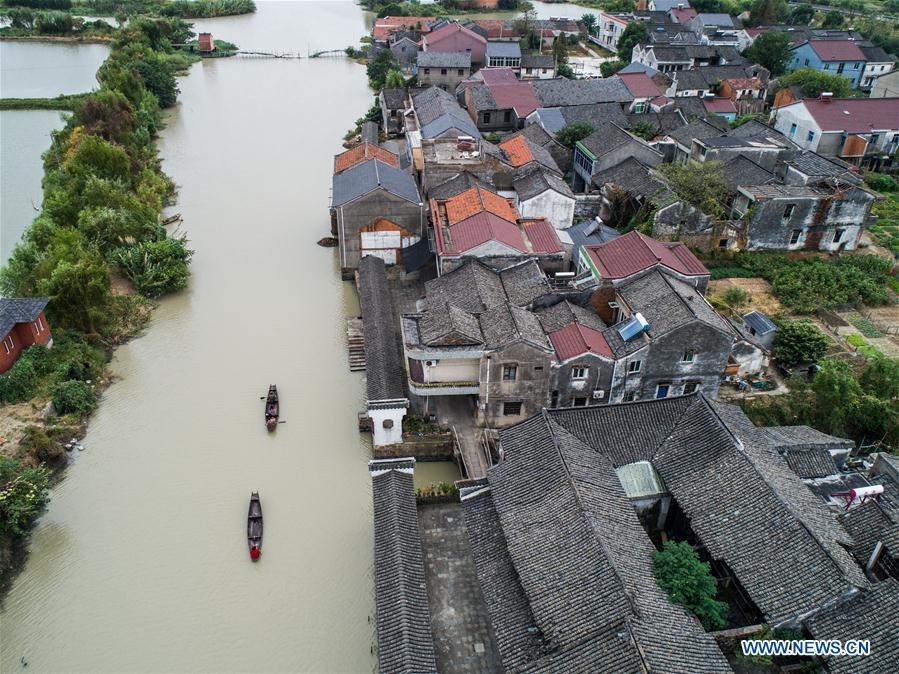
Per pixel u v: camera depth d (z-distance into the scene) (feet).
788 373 165.89
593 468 120.57
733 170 235.81
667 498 124.36
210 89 416.26
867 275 204.23
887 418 146.30
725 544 108.78
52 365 168.76
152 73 371.97
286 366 180.04
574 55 483.10
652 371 150.51
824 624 96.94
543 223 200.34
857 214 212.84
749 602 106.52
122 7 587.27
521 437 126.41
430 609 117.19
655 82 346.74
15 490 131.64
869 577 107.34
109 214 214.48
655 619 95.35
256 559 129.18
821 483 126.00
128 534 134.62
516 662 96.58
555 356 146.61
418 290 208.64
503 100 312.29
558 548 106.01
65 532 135.03
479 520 119.14
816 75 332.60
